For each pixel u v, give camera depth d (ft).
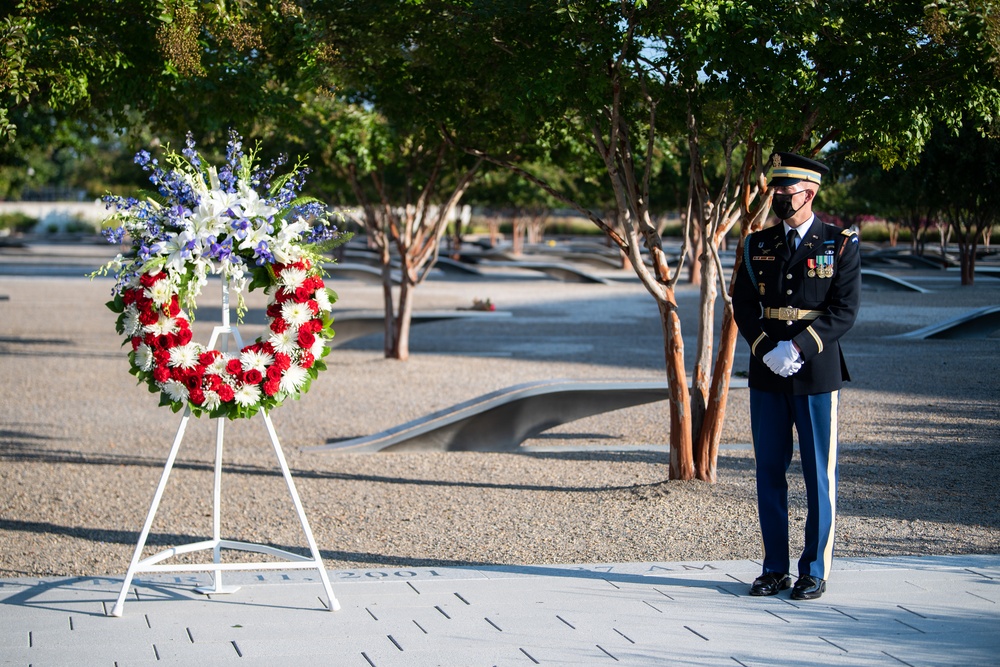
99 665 13.41
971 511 24.35
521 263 137.08
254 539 23.90
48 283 113.80
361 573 18.03
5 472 30.94
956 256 154.40
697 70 23.07
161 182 16.40
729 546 21.85
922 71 22.65
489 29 24.07
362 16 25.53
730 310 26.63
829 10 21.04
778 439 16.62
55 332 70.74
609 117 26.50
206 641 14.34
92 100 28.22
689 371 47.34
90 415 41.45
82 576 19.30
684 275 126.93
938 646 13.93
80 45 23.53
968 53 21.35
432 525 24.75
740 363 53.52
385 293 58.70
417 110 28.22
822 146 24.94
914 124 22.71
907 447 32.37
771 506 16.66
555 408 33.63
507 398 33.14
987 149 44.68
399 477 30.19
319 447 34.58
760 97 22.03
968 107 22.72
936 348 58.70
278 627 14.96
